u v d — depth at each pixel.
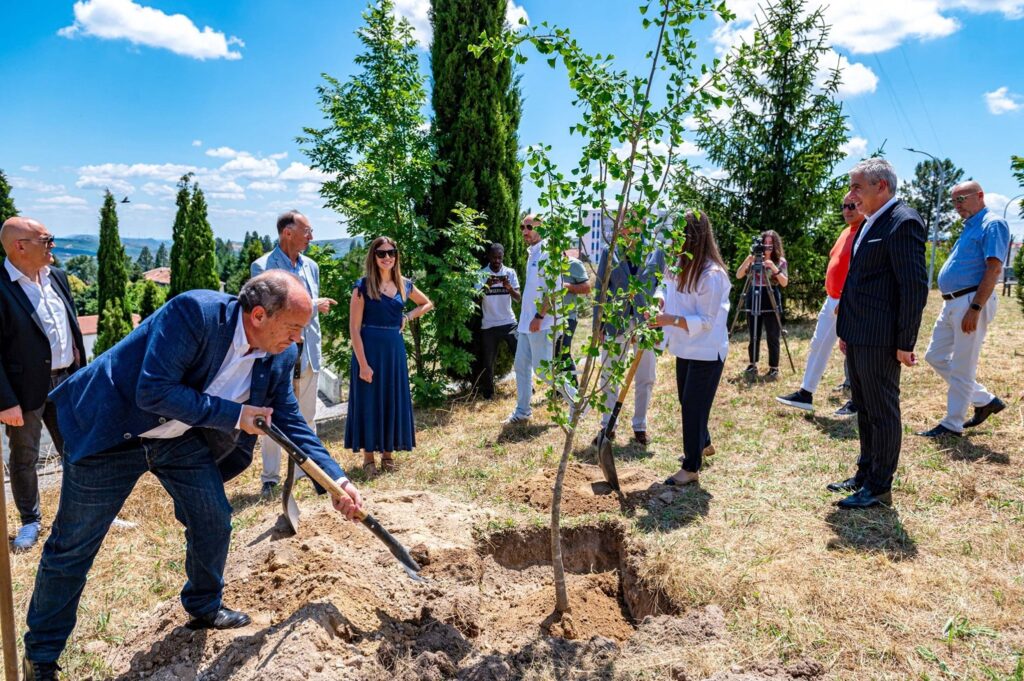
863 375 3.92
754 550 3.55
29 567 3.89
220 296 2.59
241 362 2.66
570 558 3.96
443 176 8.56
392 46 7.95
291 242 4.78
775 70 12.09
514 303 9.06
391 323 5.21
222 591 3.04
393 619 3.04
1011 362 7.09
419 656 2.72
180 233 26.67
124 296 28.91
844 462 4.79
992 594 3.04
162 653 2.81
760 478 4.60
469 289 7.81
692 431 4.45
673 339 4.41
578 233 2.94
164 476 2.72
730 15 2.71
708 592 3.17
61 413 2.58
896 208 3.80
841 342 4.26
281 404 2.99
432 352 8.38
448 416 7.37
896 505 3.99
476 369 8.79
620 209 2.96
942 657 2.64
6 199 13.98
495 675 2.67
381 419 5.20
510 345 8.18
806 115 11.98
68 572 2.64
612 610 3.47
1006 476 4.26
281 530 3.91
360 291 5.10
